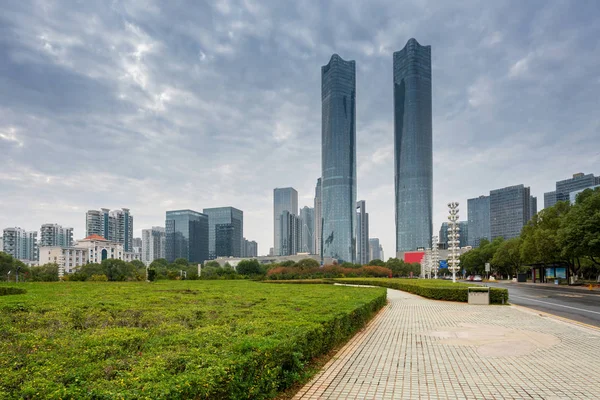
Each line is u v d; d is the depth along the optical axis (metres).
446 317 17.16
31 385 3.92
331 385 7.08
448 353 9.83
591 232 38.88
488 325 14.66
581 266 57.94
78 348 5.92
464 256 105.50
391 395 6.61
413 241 193.12
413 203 197.12
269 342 6.12
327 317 9.68
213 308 11.44
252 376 5.22
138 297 15.43
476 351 10.07
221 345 6.09
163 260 122.50
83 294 17.03
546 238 49.09
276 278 64.62
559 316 17.55
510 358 9.30
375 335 12.49
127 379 4.18
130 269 82.12
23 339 6.73
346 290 22.73
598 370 8.23
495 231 177.50
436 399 6.46
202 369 4.54
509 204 173.25
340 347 10.39
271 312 10.68
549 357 9.41
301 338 7.25
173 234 199.00
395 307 21.73
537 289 41.91
